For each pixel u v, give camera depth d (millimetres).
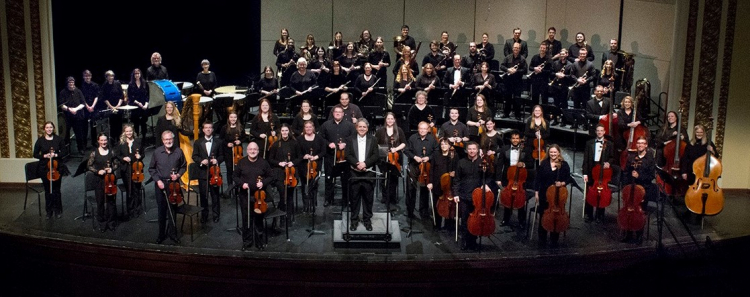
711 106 12977
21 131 12641
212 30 17109
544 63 14781
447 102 14297
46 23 12391
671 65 13062
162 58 16875
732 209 12156
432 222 10914
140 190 11203
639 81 14312
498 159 10703
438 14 17547
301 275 9594
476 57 15320
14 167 12672
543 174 10172
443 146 10320
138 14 16422
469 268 9609
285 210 10711
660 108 14453
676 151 11383
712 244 10508
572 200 11953
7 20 12305
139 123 14711
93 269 10078
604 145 11000
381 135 11414
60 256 10156
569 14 16906
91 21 15992
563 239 10359
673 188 11438
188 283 9828
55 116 12734
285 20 17562
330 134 11680
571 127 14500
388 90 16156
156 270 9867
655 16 15273
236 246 10023
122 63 16500
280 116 14938
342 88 14438
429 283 9609
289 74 15695
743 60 12852
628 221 10125
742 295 10711
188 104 12047
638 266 10125
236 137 11805
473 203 9758
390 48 17750
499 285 9719
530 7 17234
